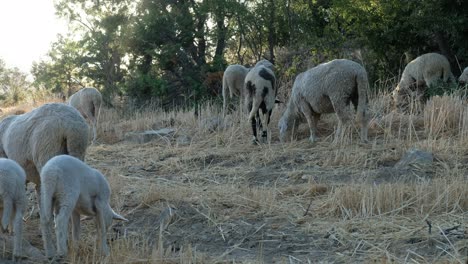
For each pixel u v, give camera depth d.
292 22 24.09
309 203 9.44
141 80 24.09
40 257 7.50
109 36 26.73
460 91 14.97
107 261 7.25
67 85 28.16
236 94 16.48
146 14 25.88
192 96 23.34
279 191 10.03
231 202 9.63
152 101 23.39
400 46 20.38
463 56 19.47
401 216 8.53
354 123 13.33
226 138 14.05
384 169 10.82
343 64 12.45
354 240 7.91
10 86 31.53
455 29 18.28
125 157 13.47
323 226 8.45
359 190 9.25
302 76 13.07
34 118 8.45
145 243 8.11
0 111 24.08
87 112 16.73
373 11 20.05
